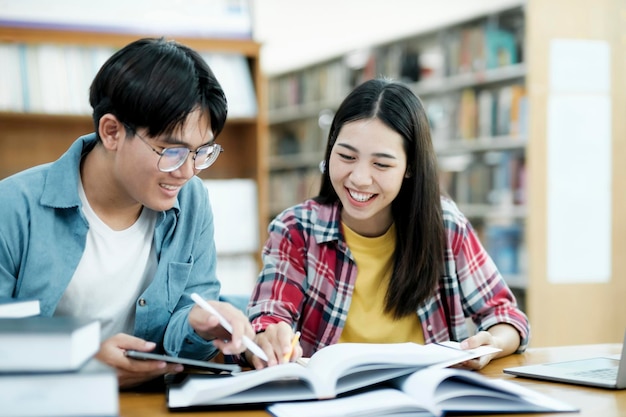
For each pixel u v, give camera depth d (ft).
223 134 11.40
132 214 4.83
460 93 16.08
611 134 13.94
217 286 5.24
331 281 5.65
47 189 4.54
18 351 3.01
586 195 13.85
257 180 11.09
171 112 4.00
